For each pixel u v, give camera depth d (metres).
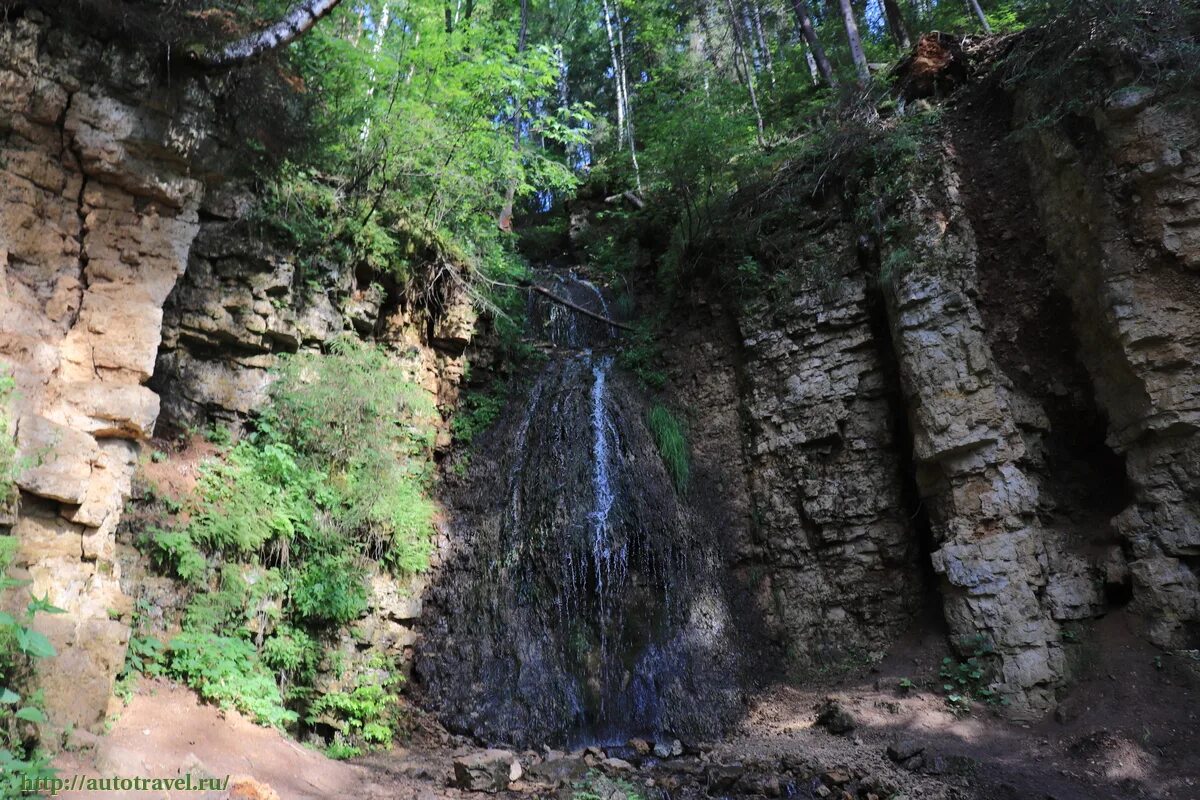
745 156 14.72
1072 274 10.78
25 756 5.45
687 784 8.37
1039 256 11.30
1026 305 11.29
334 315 11.12
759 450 13.14
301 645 9.09
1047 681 9.53
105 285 7.28
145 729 6.67
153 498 8.27
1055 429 11.08
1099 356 10.44
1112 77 10.38
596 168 21.52
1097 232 10.21
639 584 11.66
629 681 10.71
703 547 12.61
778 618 12.28
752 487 13.23
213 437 9.41
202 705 7.54
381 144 11.20
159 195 7.75
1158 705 8.72
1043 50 11.47
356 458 10.46
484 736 9.88
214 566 8.47
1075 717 9.04
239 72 8.70
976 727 9.34
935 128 12.72
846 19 15.99
